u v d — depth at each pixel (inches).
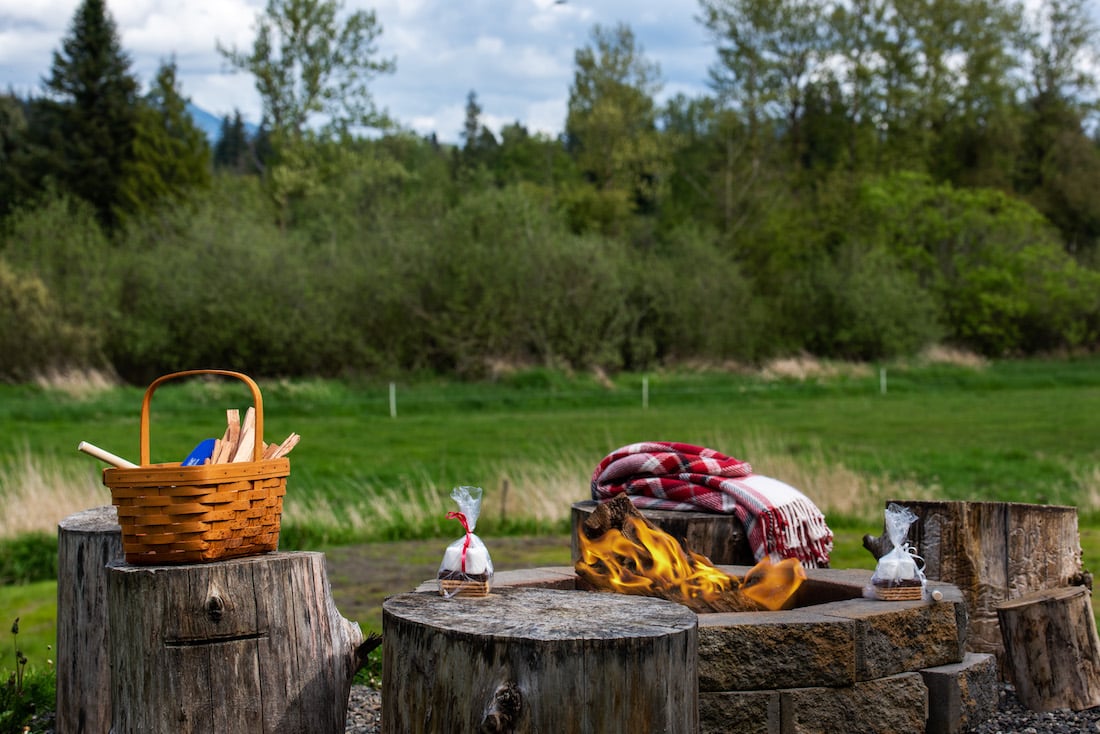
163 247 1150.3
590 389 1061.8
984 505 214.5
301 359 1098.7
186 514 140.5
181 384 1059.3
